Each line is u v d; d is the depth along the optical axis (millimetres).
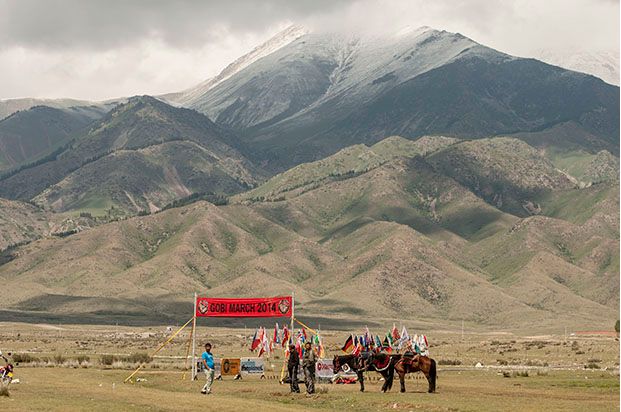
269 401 44094
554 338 193625
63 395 42375
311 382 46562
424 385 53656
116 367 72812
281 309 56344
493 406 40125
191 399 42125
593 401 42750
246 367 61250
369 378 59031
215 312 58031
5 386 44469
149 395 43844
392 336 71000
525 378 61875
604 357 99500
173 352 114312
